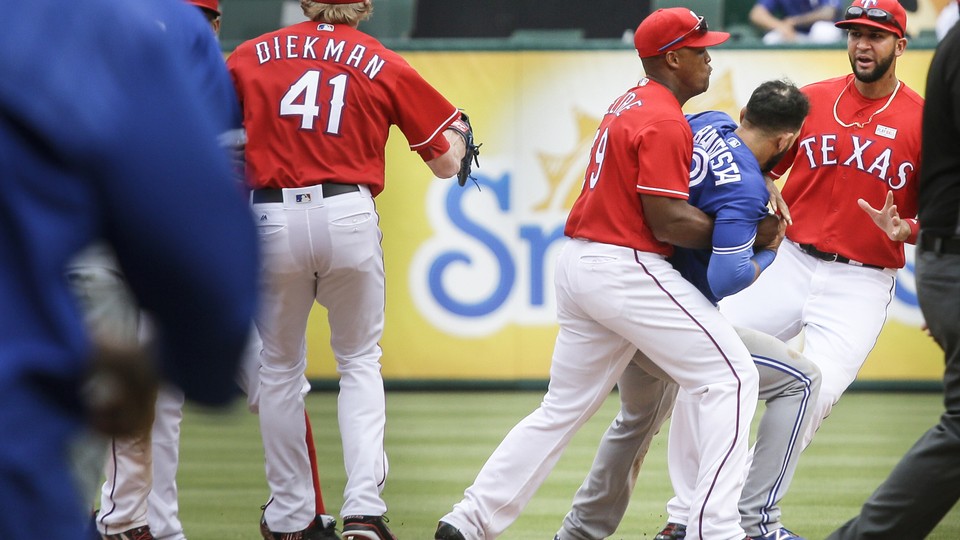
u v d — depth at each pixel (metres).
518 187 34.38
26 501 4.29
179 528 15.36
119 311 4.82
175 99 4.52
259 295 4.78
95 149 4.30
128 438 4.78
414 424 28.94
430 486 21.44
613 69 33.97
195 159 4.49
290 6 39.38
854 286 17.34
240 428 28.97
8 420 4.23
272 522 15.48
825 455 24.77
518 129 34.25
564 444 14.28
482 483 14.12
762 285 17.81
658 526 18.08
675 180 13.06
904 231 16.02
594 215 13.61
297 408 15.40
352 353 15.55
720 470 13.20
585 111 34.09
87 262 4.69
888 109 17.52
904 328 34.09
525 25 39.66
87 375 4.48
